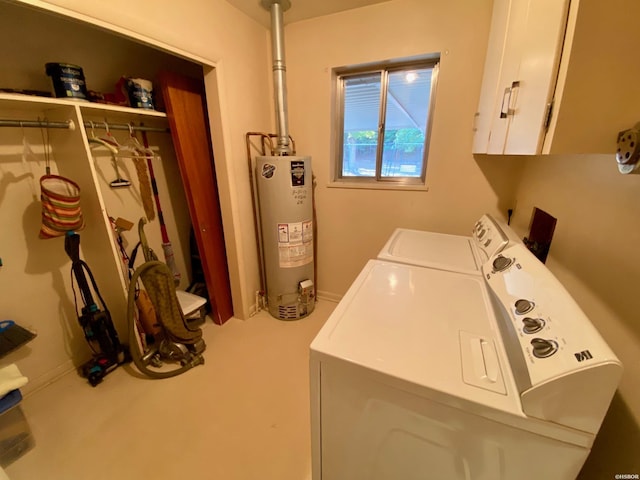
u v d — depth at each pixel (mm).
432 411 658
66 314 1720
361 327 845
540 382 547
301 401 1577
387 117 2180
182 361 1838
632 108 590
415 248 1525
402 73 2031
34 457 1275
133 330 1632
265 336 2152
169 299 1779
